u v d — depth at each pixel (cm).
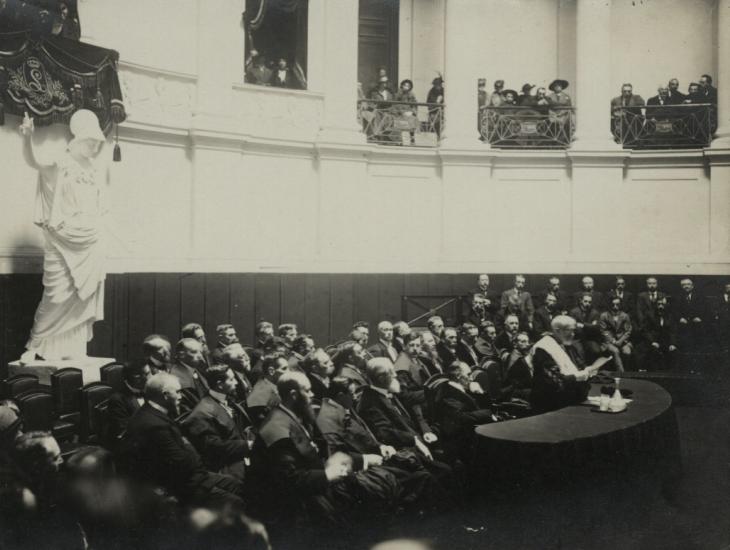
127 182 1068
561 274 1285
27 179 866
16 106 797
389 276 1228
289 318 1141
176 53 1138
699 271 1288
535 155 1347
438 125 1385
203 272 1057
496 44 1480
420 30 1459
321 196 1271
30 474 370
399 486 505
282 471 448
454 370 654
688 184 1323
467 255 1320
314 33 1296
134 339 972
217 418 495
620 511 533
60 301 770
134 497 414
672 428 652
